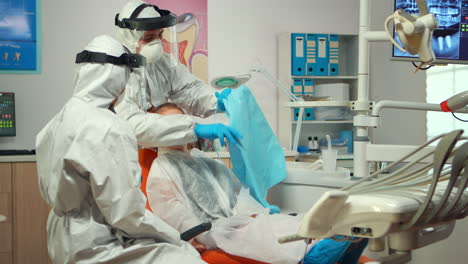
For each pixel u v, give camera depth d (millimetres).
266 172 2066
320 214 920
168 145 1854
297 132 3105
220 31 4266
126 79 1773
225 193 1955
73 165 1471
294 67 4230
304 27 4508
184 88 2277
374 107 2197
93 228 1515
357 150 2234
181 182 1844
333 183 2152
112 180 1468
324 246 1504
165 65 2207
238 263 1636
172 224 1780
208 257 1678
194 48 4172
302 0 4488
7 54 3707
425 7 1289
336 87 4316
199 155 2150
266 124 2088
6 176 3262
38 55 3779
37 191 3320
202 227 1609
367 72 2238
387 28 1349
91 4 3883
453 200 982
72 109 1560
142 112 1892
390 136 4344
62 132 1526
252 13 4352
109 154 1482
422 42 1292
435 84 4031
